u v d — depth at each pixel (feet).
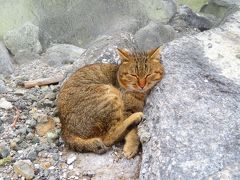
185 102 3.22
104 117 3.25
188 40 3.84
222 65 3.56
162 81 3.41
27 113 3.81
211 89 3.32
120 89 3.44
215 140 2.95
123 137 3.31
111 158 3.21
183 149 2.92
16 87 4.29
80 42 5.14
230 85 3.35
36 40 4.91
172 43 3.80
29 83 4.26
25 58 4.79
